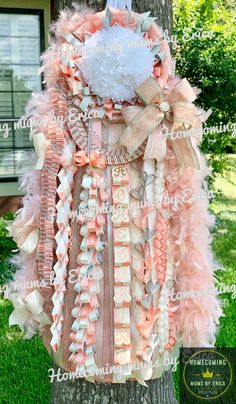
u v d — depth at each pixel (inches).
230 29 185.3
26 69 197.8
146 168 55.5
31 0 192.2
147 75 53.6
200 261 59.6
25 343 112.7
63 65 54.1
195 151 56.2
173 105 54.4
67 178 55.5
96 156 54.5
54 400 70.7
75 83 54.2
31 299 57.1
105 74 53.1
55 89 55.3
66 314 58.0
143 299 56.6
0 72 195.2
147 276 56.3
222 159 187.0
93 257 55.9
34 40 196.4
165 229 57.2
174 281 60.2
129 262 56.2
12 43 194.7
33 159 58.2
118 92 53.5
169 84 55.9
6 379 100.3
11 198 193.6
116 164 55.2
